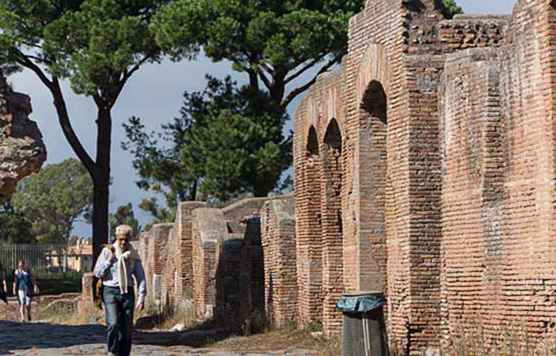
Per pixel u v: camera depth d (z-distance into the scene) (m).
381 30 25.91
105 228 61.34
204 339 33.81
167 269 51.31
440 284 24.17
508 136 21.44
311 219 33.59
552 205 19.91
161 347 31.52
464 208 22.78
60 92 60.41
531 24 20.55
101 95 59.88
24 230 105.56
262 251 38.34
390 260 25.45
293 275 35.25
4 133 31.31
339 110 29.81
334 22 52.81
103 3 57.03
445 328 23.78
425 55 24.58
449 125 23.44
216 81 57.47
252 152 55.38
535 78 20.41
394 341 24.81
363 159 27.41
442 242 24.00
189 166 56.16
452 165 23.31
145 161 58.59
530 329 20.58
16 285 52.78
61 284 72.38
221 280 41.59
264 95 56.28
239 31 53.47
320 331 32.38
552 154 19.94
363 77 26.95
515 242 21.05
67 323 49.06
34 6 57.69
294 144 34.81
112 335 21.77
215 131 55.03
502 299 21.42
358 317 20.39
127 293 21.91
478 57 22.78
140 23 55.91
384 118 27.39
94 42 55.59
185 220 47.72
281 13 54.56
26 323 47.34
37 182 153.50
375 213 27.39
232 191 55.59
